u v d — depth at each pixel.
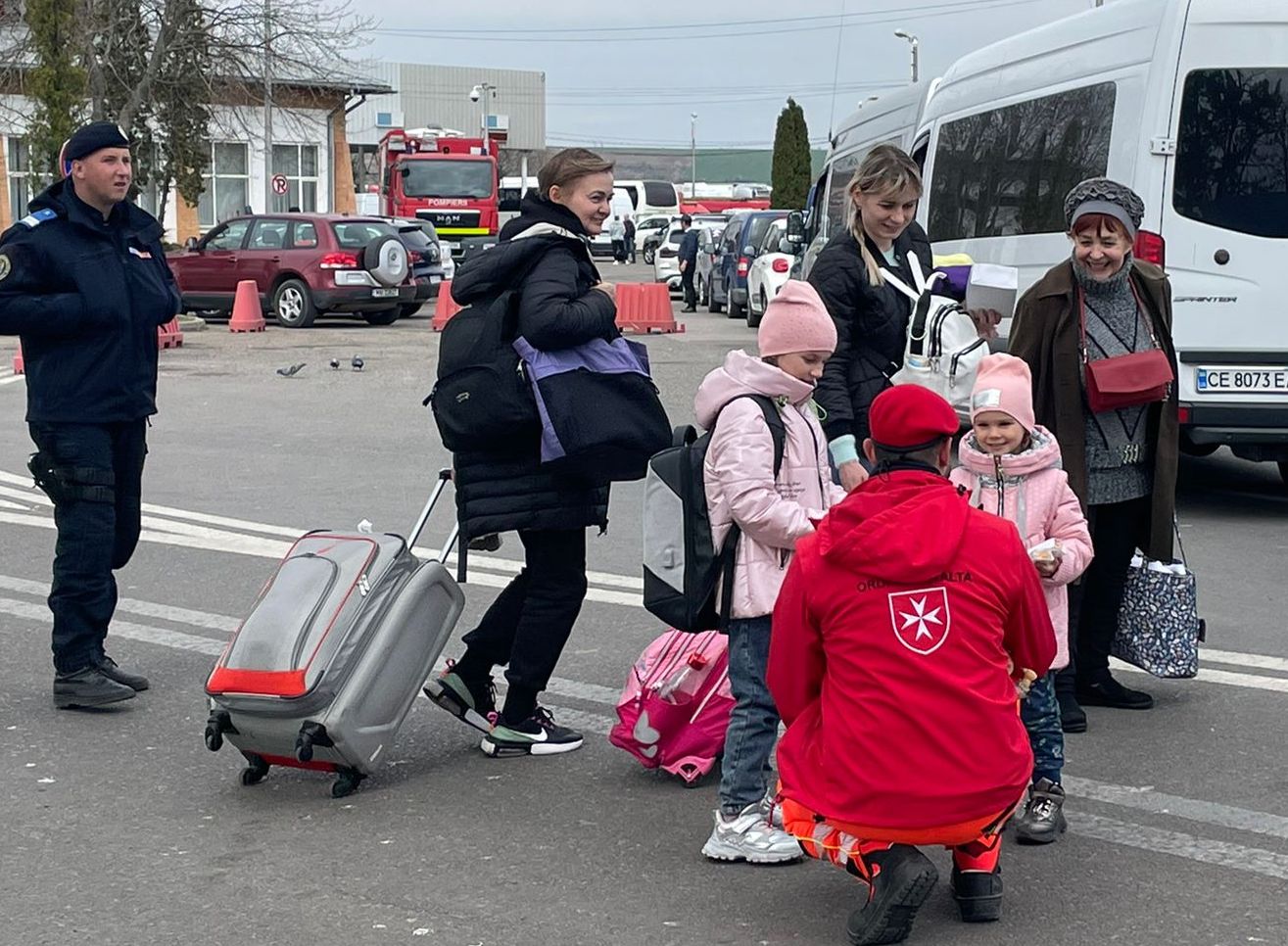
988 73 13.24
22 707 6.44
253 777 5.53
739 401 4.76
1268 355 10.30
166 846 4.96
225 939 4.27
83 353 6.27
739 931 4.32
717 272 32.19
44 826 5.14
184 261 27.94
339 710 5.22
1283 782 5.55
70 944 4.25
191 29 31.78
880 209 5.77
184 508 10.92
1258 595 8.45
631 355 5.52
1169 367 6.11
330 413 16.19
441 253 30.30
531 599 5.76
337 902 4.52
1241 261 10.28
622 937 4.28
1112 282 6.14
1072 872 4.75
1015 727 4.12
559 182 5.47
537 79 91.75
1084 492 6.13
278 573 5.48
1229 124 10.28
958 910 4.46
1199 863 4.82
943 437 4.14
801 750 4.24
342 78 44.41
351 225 27.73
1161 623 6.30
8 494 11.61
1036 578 4.20
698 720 5.52
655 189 72.25
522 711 5.84
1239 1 10.24
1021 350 6.23
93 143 6.25
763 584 4.78
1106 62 11.02
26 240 6.16
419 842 4.99
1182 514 11.02
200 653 7.26
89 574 6.38
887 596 4.03
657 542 4.94
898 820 4.03
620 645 7.36
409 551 5.65
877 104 17.77
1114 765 5.74
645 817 5.23
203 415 16.03
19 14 33.53
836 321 5.75
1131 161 10.50
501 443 5.48
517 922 4.38
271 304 27.45
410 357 21.97
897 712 4.01
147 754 5.88
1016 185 12.34
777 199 79.94
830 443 5.73
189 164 33.97
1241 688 6.74
